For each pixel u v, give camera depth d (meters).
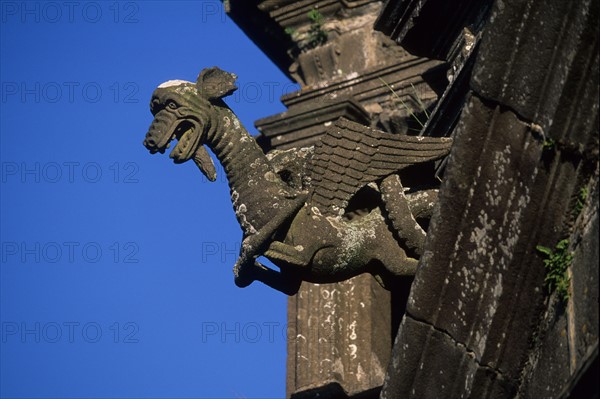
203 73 22.41
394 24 24.95
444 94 23.25
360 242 22.03
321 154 22.36
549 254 18.72
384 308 32.50
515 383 19.17
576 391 17.16
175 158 22.09
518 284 18.97
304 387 31.91
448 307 19.64
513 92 18.92
